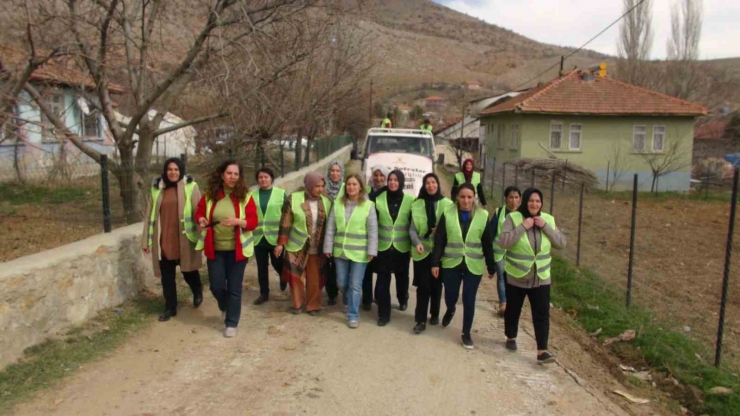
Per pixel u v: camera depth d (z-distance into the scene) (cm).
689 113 2875
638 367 608
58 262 579
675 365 587
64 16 872
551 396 521
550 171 2636
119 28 1020
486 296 891
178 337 623
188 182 676
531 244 596
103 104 1032
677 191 2911
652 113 2873
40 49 894
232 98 1077
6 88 812
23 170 1291
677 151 2909
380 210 688
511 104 3192
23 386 479
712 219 1931
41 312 553
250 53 974
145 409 456
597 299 848
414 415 469
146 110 1017
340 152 3316
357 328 684
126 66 1067
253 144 1612
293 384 515
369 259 680
